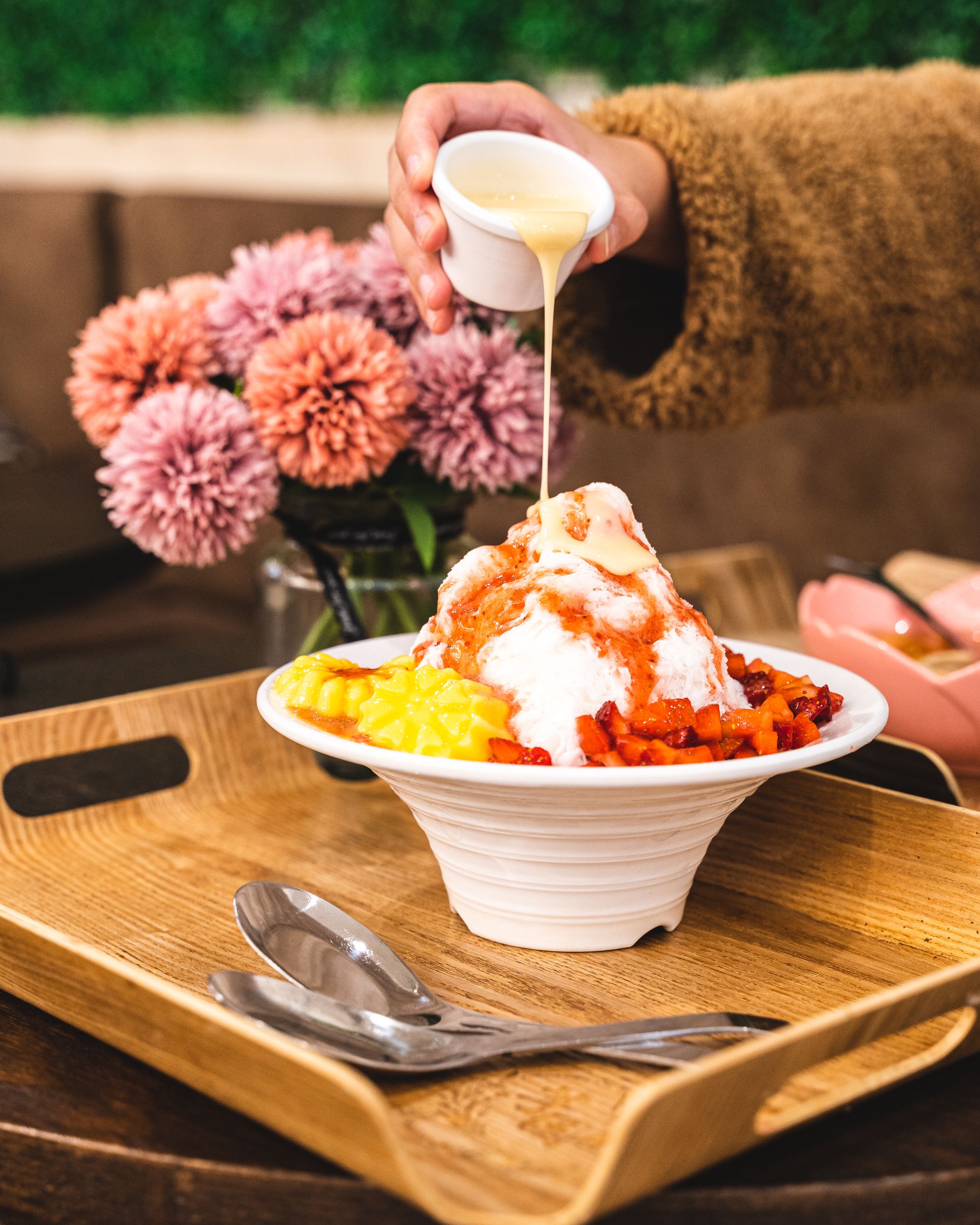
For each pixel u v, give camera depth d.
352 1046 0.67
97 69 2.52
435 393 0.86
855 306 1.01
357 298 0.89
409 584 0.90
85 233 2.18
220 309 0.88
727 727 0.72
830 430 1.68
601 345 1.00
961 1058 0.69
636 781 0.67
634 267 1.00
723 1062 0.61
